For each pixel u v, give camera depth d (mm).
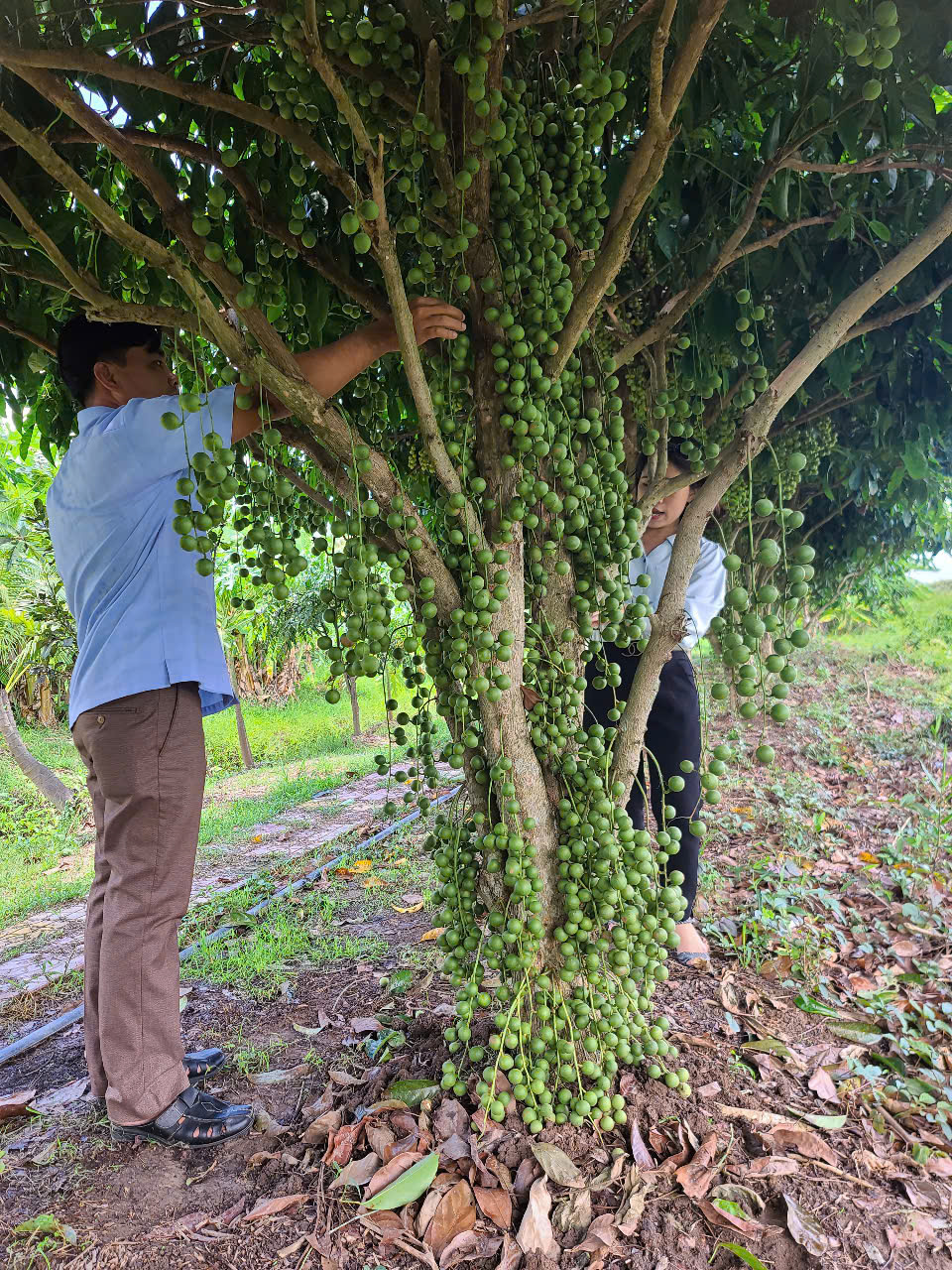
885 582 9742
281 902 3756
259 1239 1724
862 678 9758
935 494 4910
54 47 1675
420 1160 1825
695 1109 1996
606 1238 1637
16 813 6676
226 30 1889
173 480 2064
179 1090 2076
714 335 2561
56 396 2930
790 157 2070
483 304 1918
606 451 2088
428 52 1529
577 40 1997
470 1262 1627
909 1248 1680
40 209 2125
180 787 2037
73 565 2113
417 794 2137
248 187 2041
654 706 2869
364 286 2287
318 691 11062
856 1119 2092
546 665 2023
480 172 1812
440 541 2023
